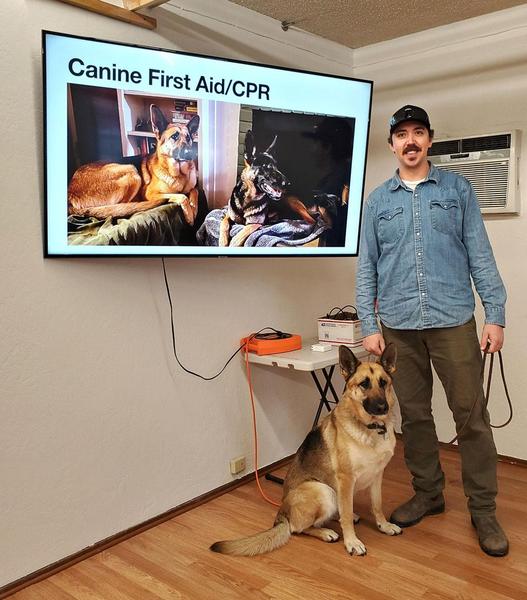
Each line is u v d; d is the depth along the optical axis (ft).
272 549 7.66
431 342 7.99
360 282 8.52
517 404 10.59
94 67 7.19
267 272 10.53
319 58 11.37
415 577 7.07
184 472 9.24
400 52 11.43
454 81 10.85
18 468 7.27
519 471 10.29
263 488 9.96
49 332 7.52
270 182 8.77
